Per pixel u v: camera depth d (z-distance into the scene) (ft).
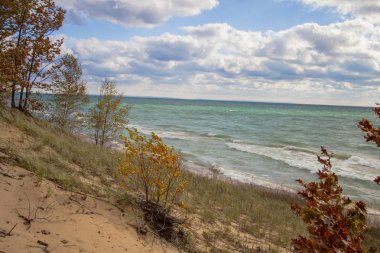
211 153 96.63
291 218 37.60
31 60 51.78
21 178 16.78
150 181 20.29
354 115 412.36
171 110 383.65
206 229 22.82
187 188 35.24
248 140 131.23
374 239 31.50
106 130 65.87
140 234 16.53
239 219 29.73
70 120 63.87
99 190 20.25
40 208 14.37
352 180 71.05
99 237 13.89
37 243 11.32
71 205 16.10
